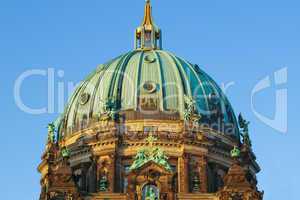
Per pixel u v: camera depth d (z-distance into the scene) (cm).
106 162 12800
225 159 13238
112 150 12775
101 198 11806
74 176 12181
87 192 12238
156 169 11881
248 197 11581
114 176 12600
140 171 11844
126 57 14288
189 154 12756
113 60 14462
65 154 12012
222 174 13150
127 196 11719
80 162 13050
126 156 12800
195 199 11806
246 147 13550
